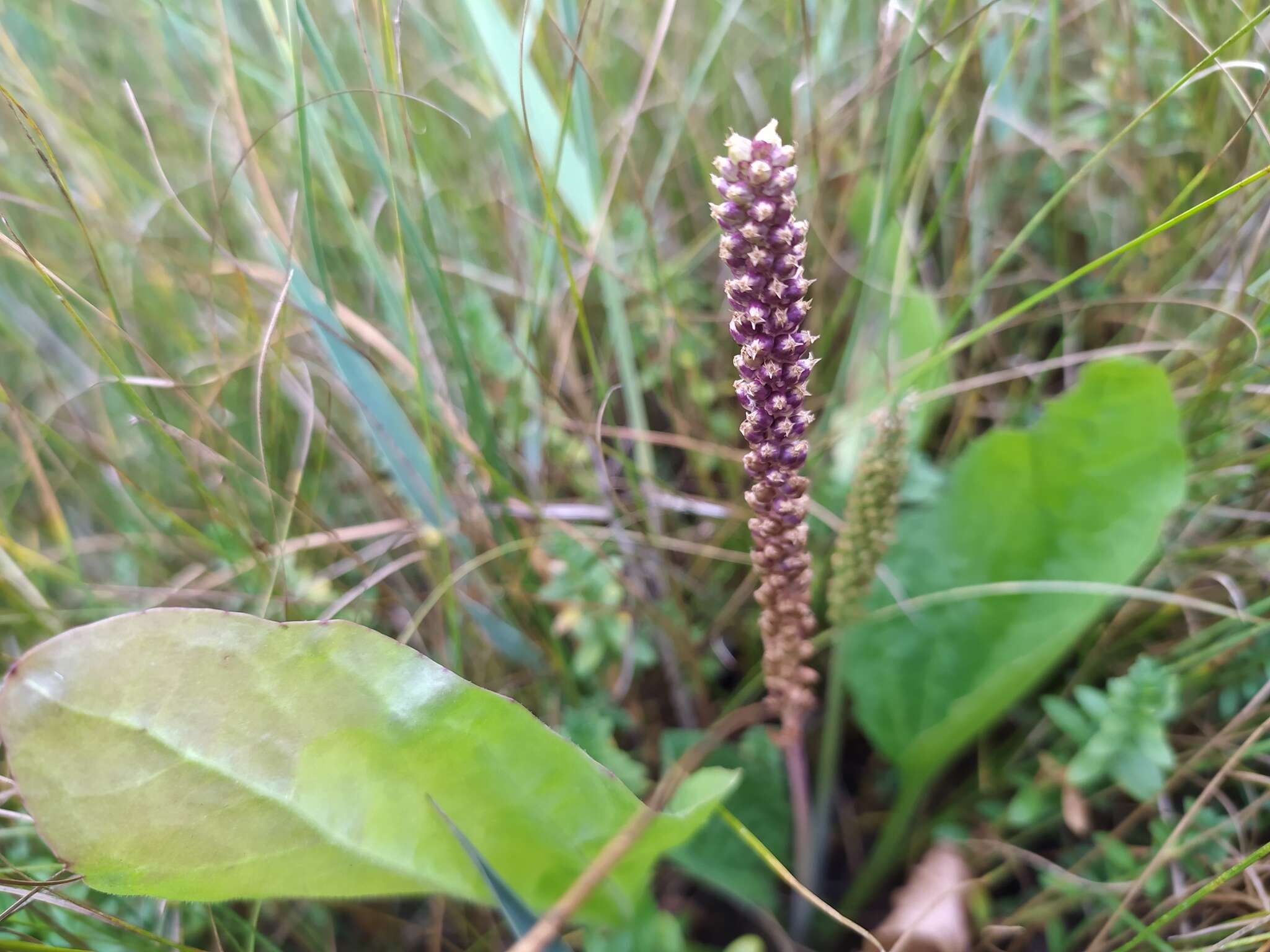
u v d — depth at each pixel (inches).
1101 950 6.7
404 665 5.0
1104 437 7.4
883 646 8.2
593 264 8.5
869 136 10.0
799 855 7.6
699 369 10.2
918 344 8.9
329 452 9.8
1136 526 7.3
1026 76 9.9
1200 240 8.6
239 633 4.8
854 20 11.2
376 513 9.7
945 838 7.8
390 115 8.2
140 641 4.7
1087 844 7.6
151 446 9.6
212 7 9.6
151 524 9.4
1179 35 8.6
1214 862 6.7
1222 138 8.5
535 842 5.6
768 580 5.8
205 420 8.2
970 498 8.1
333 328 7.4
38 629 8.4
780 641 6.1
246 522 7.9
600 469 8.9
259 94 10.1
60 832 4.6
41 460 10.2
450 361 10.0
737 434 9.4
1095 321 9.5
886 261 9.2
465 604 8.1
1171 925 6.7
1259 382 8.1
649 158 11.2
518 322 10.0
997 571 8.0
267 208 8.5
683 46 11.2
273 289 8.6
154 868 4.9
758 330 4.6
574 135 8.5
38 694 4.5
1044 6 9.7
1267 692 7.0
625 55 11.6
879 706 8.1
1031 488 7.8
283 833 5.0
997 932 6.9
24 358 10.4
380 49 9.4
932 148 9.7
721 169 4.3
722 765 8.2
